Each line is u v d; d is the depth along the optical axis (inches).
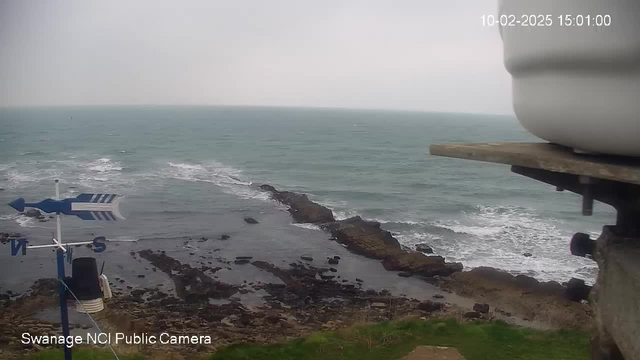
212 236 1171.9
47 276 843.4
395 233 1219.2
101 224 1243.2
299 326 653.9
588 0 104.6
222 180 2055.9
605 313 143.6
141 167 2370.8
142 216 1360.7
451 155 138.9
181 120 7170.3
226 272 908.6
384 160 2898.6
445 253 1045.2
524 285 798.5
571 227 1295.5
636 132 105.8
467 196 1786.4
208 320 676.1
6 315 665.6
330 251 1058.1
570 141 119.9
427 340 396.8
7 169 2177.7
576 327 573.9
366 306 755.4
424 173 2395.4
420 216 1433.3
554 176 143.3
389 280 885.2
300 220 1343.5
